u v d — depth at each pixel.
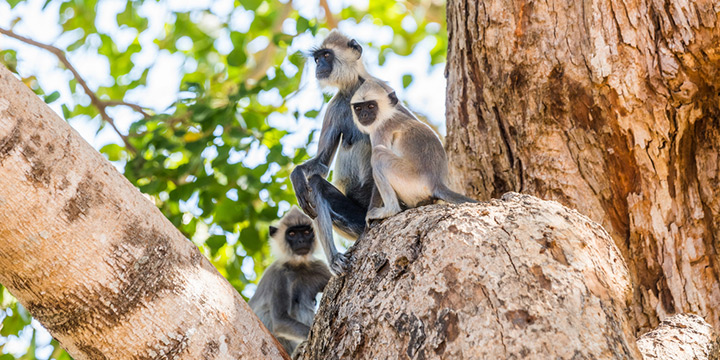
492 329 6.58
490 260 6.99
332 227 11.38
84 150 6.64
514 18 10.65
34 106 6.43
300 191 11.11
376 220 9.88
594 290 6.94
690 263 10.20
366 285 7.57
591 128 10.31
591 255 7.30
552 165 10.53
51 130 6.45
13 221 6.20
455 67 11.77
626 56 9.94
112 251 6.55
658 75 9.87
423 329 6.80
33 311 6.63
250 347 7.18
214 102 17.55
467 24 11.25
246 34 21.20
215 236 15.68
